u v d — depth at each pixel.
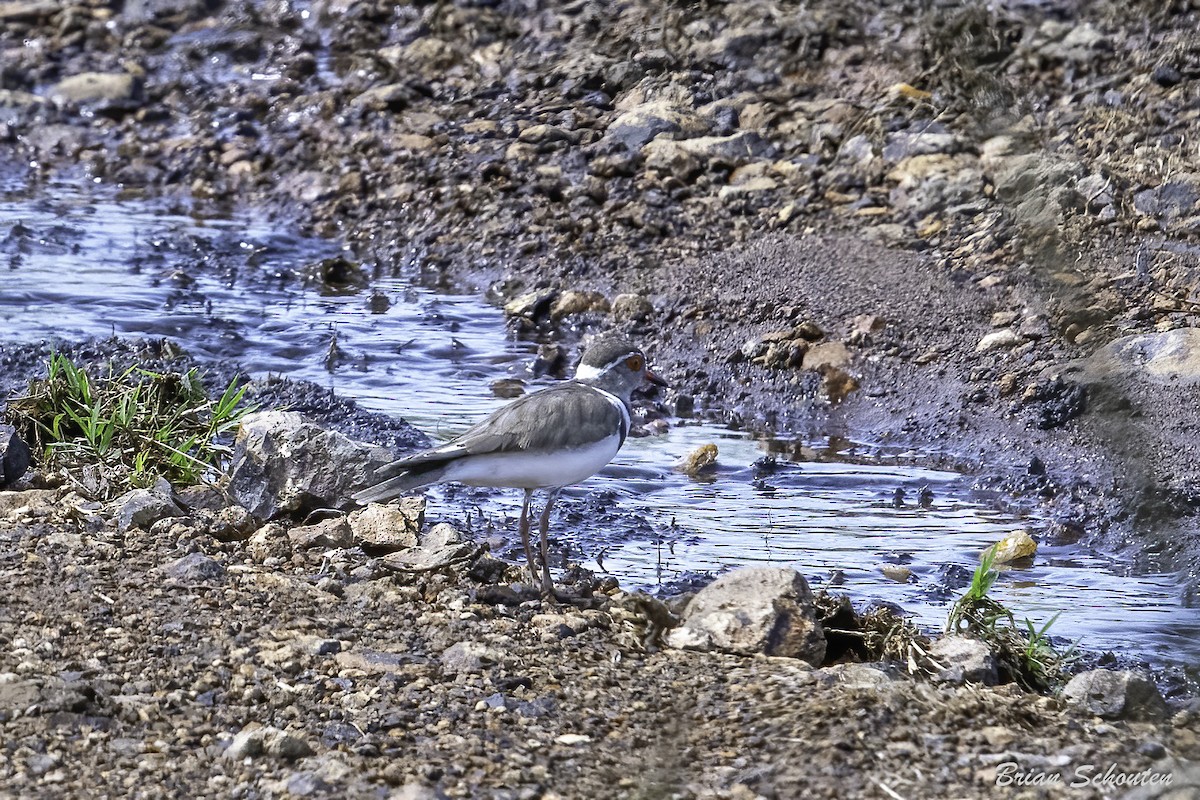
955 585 12.80
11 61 30.81
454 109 26.59
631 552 13.51
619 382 12.52
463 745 8.81
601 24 29.03
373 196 24.61
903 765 8.58
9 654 9.62
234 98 28.91
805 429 17.27
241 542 12.16
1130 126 21.78
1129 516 14.16
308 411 16.61
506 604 11.20
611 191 23.09
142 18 33.28
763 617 10.46
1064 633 11.82
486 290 21.66
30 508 12.48
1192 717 9.49
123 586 10.83
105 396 15.17
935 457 16.30
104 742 8.72
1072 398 16.36
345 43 30.86
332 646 10.00
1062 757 8.66
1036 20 25.19
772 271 20.28
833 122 23.91
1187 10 25.09
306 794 8.23
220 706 9.20
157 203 25.55
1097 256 18.89
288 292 21.59
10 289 20.84
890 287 19.47
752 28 26.86
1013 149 10.55
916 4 27.02
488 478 11.34
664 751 8.30
